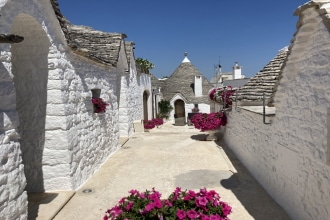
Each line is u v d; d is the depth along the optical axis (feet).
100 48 31.83
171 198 10.41
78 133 19.10
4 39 9.58
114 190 18.16
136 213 9.61
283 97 14.76
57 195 16.71
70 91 18.10
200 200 9.78
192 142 34.60
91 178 20.75
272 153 16.66
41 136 17.07
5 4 11.12
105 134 25.98
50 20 15.88
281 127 15.20
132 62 43.60
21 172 11.74
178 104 92.79
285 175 14.70
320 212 11.21
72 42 17.89
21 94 16.88
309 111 12.01
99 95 24.77
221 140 35.81
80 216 14.49
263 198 16.52
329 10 10.27
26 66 16.57
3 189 10.55
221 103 37.86
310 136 11.95
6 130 10.85
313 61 11.55
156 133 42.78
